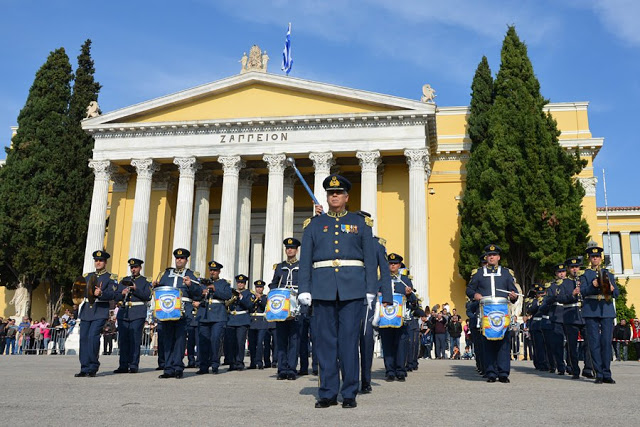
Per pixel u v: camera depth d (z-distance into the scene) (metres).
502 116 35.72
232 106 37.97
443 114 41.41
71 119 43.41
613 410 7.92
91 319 13.37
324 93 36.62
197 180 40.22
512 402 8.77
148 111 38.56
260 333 18.36
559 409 7.96
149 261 39.97
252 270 41.56
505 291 12.80
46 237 40.03
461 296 38.25
